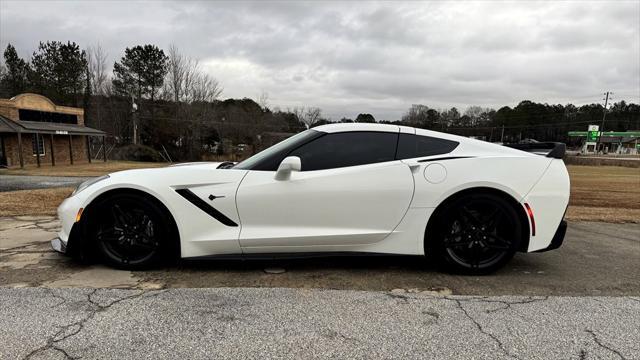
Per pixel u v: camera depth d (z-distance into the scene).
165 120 46.75
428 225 3.25
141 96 50.69
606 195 11.10
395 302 2.71
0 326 2.27
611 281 3.22
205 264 3.43
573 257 3.90
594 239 4.77
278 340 2.17
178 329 2.27
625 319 2.51
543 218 3.23
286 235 3.13
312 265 3.47
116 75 51.69
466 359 2.02
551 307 2.68
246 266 3.40
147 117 46.81
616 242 4.60
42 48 48.75
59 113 28.56
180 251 3.16
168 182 3.13
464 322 2.43
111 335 2.19
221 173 3.19
